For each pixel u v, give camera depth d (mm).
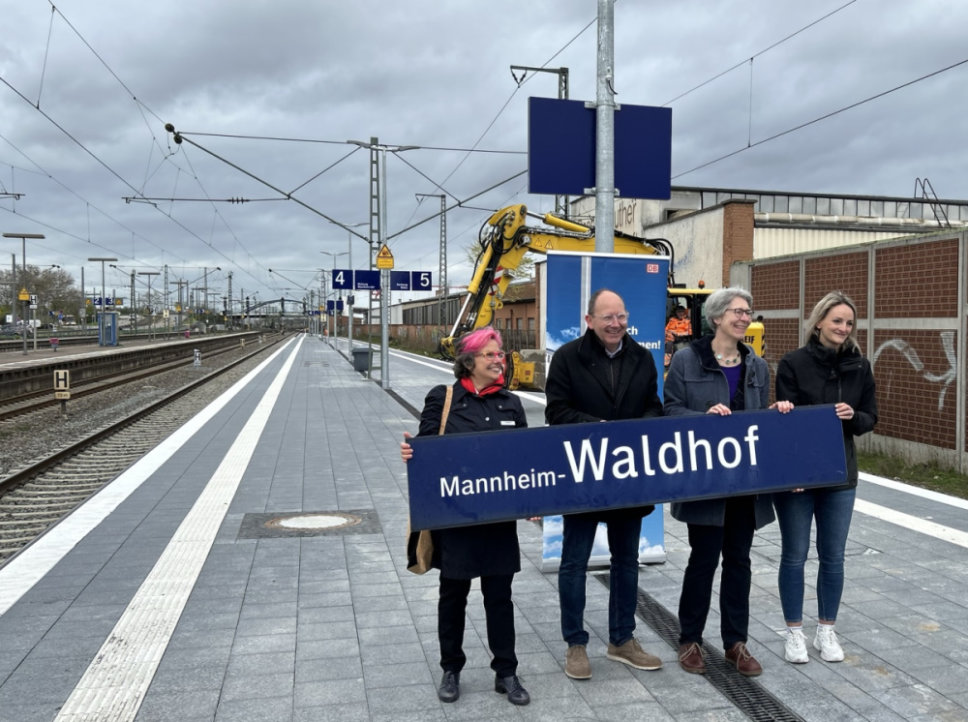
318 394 19500
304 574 5191
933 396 9352
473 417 3586
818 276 11844
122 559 5492
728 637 3783
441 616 3496
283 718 3264
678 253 23781
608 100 5820
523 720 3262
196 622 4324
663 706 3387
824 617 3855
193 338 84375
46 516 7977
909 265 9750
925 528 6289
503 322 48469
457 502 3412
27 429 14953
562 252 5035
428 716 3293
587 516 3646
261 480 8398
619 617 3812
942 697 3453
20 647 3955
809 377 3785
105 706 3342
